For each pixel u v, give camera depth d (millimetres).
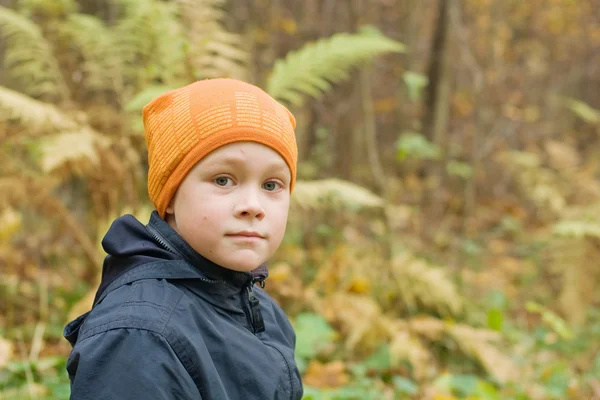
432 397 3086
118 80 3672
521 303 4805
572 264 4727
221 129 1312
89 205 3805
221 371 1294
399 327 3703
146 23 3523
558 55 8672
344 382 3051
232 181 1331
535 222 6508
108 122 3545
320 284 4074
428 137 6848
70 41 3951
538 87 8477
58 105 3836
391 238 4547
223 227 1303
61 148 2906
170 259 1341
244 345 1354
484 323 4137
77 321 1423
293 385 1449
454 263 5316
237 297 1422
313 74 3650
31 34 3617
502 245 5965
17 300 3389
